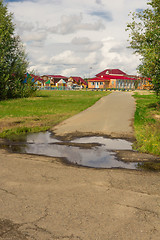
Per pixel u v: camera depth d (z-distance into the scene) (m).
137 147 7.12
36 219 3.07
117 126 10.62
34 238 2.68
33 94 30.78
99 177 4.64
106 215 3.15
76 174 4.83
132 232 2.78
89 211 3.26
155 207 3.38
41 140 8.38
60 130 10.14
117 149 6.98
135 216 3.13
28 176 4.70
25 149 7.12
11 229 2.85
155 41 14.18
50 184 4.27
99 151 6.79
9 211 3.28
